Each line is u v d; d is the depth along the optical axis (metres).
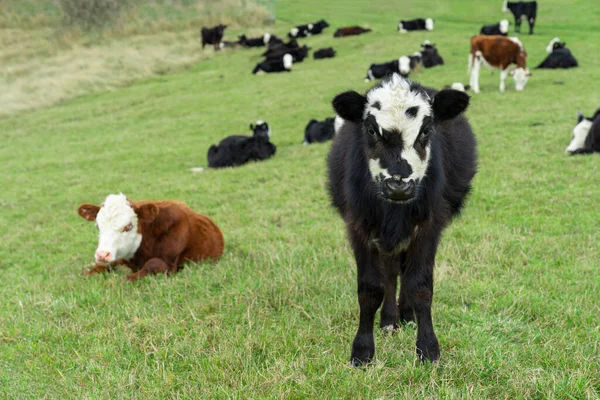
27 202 13.35
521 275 6.23
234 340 4.90
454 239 7.46
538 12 45.81
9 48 40.94
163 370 4.41
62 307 6.13
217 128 20.59
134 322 5.49
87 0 45.19
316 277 6.36
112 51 39.75
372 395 3.95
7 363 4.91
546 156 12.05
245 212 10.52
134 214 7.20
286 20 49.75
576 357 4.26
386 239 4.41
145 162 16.77
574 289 5.67
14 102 29.72
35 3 47.59
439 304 5.50
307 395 3.97
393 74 4.57
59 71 35.34
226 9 49.50
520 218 8.41
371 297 4.46
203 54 39.12
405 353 4.59
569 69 25.00
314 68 31.27
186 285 6.53
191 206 11.40
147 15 47.00
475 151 5.50
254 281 6.30
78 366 4.76
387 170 4.10
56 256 8.91
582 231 7.60
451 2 54.69
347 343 4.85
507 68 20.89
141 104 26.89
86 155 18.62
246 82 29.47
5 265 8.82
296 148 16.62
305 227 9.05
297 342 4.84
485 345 4.55
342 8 54.81
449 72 26.00
